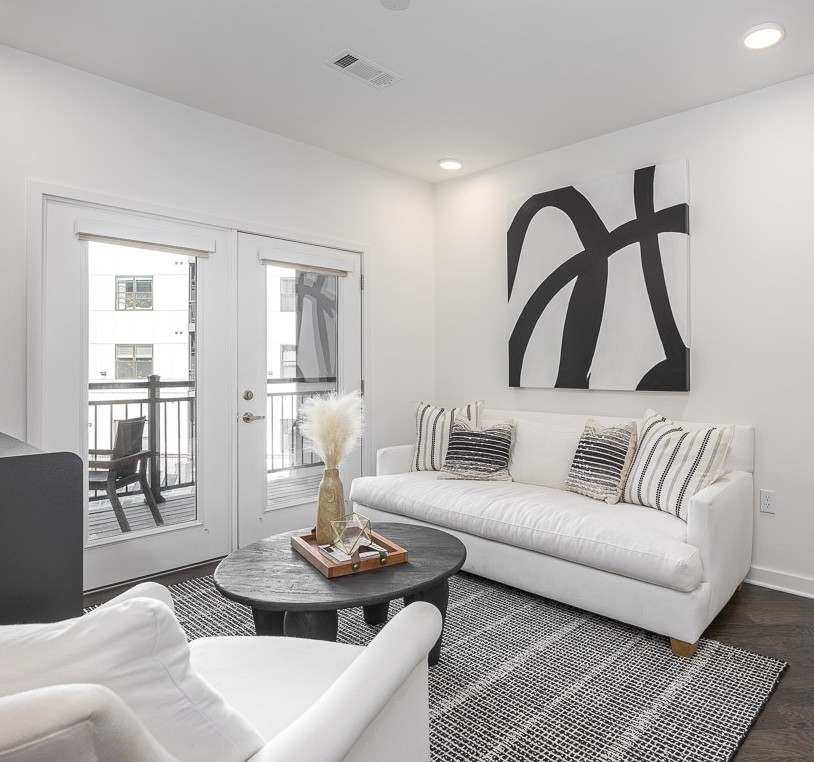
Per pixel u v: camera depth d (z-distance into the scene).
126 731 0.60
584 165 3.64
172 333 3.16
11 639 0.68
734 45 2.55
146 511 3.08
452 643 2.29
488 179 4.16
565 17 2.36
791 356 2.85
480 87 2.96
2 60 2.58
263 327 3.55
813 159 2.79
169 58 2.70
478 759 1.61
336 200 3.88
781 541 2.88
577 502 2.75
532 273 3.81
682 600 2.17
